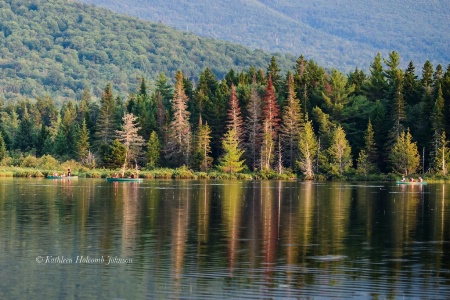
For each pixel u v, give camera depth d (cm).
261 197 13562
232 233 8681
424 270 6794
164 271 6744
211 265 6962
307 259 7219
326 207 11656
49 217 9950
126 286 6300
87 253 7450
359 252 7550
